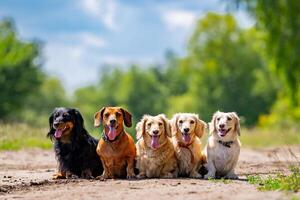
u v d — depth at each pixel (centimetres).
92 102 11506
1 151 2028
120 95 10600
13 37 6181
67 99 11594
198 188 1102
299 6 3425
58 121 1292
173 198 1010
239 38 7856
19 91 6731
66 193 1098
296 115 4475
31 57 6706
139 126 1285
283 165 1669
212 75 7919
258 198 981
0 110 6656
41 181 1267
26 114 8100
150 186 1138
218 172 1283
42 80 7194
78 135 1314
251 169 1555
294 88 3619
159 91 10700
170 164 1280
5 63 6150
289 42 3466
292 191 1039
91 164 1326
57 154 1330
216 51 7881
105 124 1268
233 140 1270
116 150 1261
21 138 2288
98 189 1125
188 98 8144
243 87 7781
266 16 3412
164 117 1279
